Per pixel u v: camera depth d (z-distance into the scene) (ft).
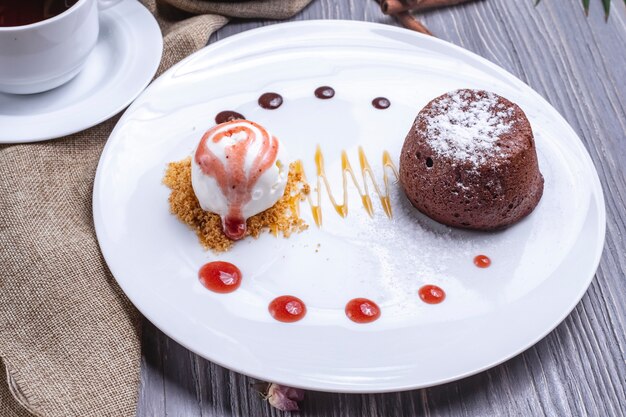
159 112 2.14
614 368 1.87
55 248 1.88
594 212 2.02
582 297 1.96
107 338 1.82
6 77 2.05
